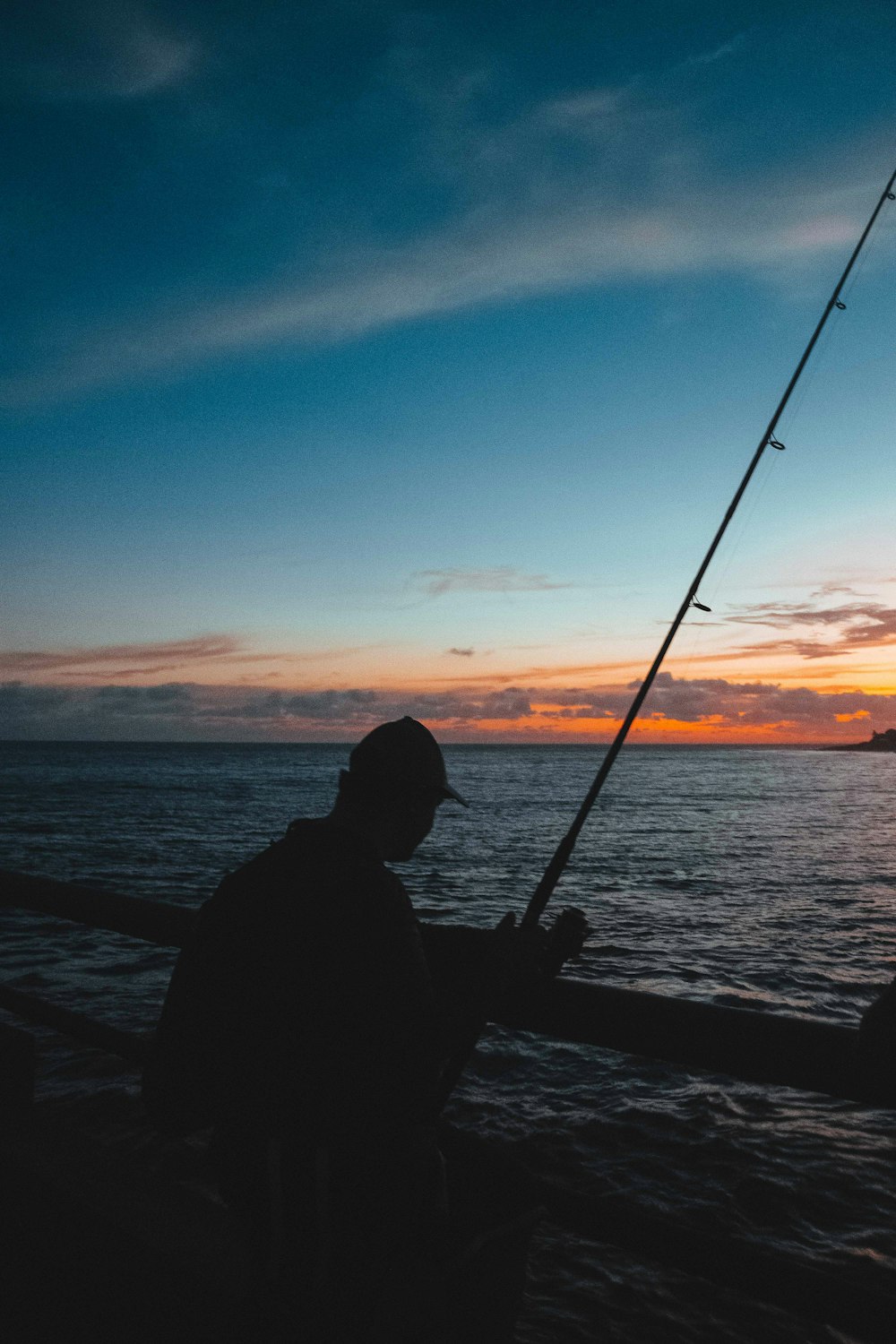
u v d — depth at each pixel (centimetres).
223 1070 132
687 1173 652
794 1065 131
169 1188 205
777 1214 595
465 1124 733
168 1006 139
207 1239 187
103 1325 192
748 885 2281
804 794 7438
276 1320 124
